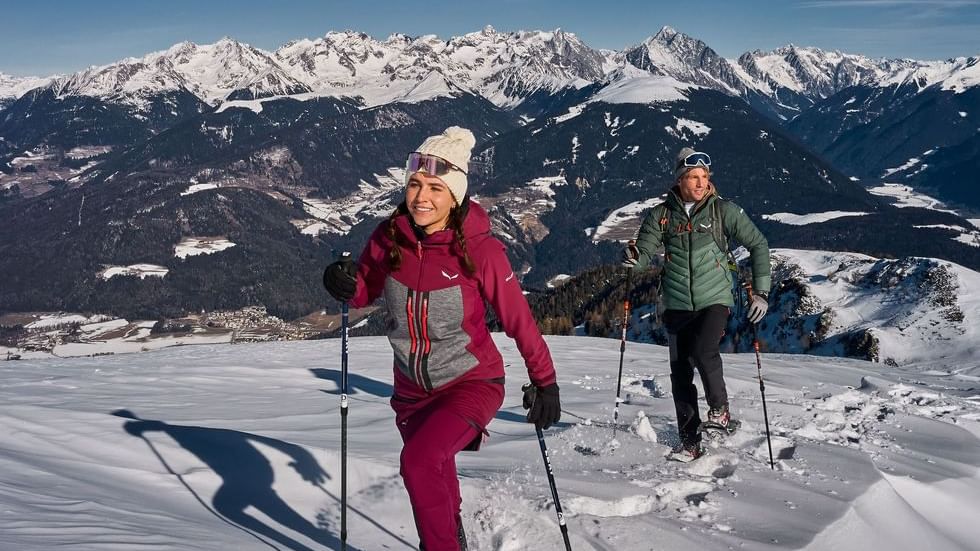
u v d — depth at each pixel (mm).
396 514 3727
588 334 39625
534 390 3135
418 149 3053
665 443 5434
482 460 4605
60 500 3352
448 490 2934
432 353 3111
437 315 3053
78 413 5133
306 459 4207
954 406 7996
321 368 9008
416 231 3094
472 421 3004
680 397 5441
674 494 4320
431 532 2910
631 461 4863
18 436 4504
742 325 26719
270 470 4125
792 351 34781
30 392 6801
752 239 5477
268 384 7875
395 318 3141
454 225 3014
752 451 5387
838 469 5016
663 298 5668
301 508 3766
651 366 10070
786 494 4438
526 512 3670
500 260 3014
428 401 3176
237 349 12258
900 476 5270
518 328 3061
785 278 40250
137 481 3939
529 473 4316
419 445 2896
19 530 2799
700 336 5430
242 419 5766
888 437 6434
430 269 3045
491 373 3168
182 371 8641
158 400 6637
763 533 3826
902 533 4422
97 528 2977
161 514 3406
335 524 3613
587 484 4172
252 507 3729
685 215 5555
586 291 55438
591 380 8555
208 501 3771
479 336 3139
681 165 5520
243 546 3115
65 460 4168
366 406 6512
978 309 32406
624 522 3689
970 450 6250
